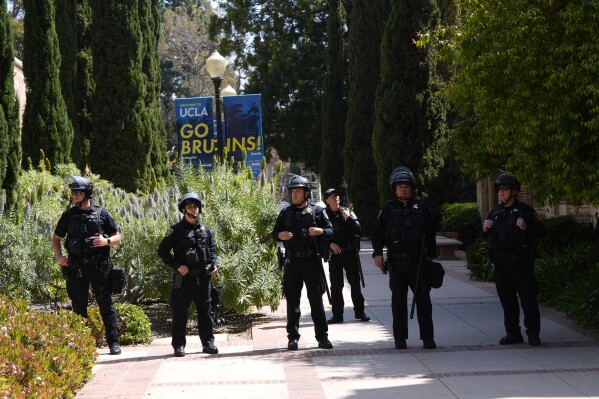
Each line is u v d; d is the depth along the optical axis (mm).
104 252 8812
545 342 9000
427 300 8781
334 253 10820
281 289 11664
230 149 19203
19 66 24938
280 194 12773
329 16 37000
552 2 9211
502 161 11539
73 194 8727
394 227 8758
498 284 8984
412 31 23141
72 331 7156
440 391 6742
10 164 13375
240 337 10383
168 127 62094
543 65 9391
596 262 12180
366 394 6715
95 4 23312
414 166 23531
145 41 24797
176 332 8820
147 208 12250
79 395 6887
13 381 5141
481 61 10000
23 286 10891
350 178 32062
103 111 23281
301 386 7082
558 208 19125
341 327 10508
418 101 23266
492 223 8977
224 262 11094
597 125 8492
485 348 8695
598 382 6930
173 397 6793
